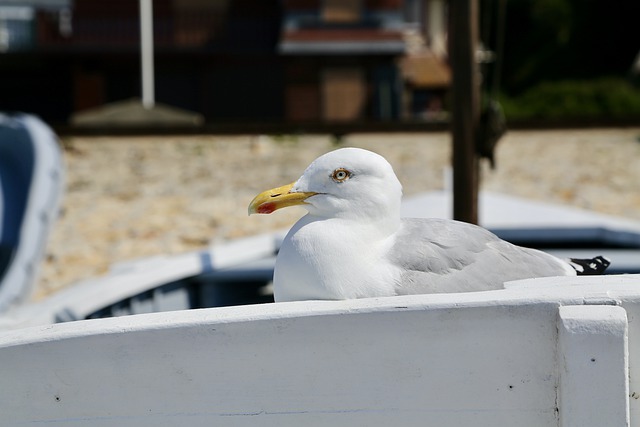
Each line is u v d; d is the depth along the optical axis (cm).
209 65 4169
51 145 1138
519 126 2477
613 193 1780
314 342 370
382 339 367
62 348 379
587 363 345
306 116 4125
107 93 4216
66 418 383
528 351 361
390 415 371
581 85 5041
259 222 1597
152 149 2195
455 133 966
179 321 374
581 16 5419
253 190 1834
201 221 1622
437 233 494
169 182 1902
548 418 363
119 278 801
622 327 344
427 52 4453
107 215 1677
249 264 886
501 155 2125
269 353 372
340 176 470
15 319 648
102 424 382
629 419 354
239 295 913
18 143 1155
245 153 2161
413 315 364
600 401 345
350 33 3972
